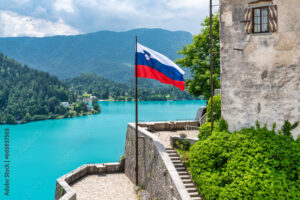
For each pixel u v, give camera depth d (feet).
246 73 51.85
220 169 50.96
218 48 103.71
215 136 54.19
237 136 51.52
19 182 193.98
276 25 48.32
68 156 273.75
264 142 48.29
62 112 647.97
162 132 92.53
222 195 46.57
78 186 83.51
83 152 289.74
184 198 50.93
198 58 109.19
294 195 41.83
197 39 109.91
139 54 75.00
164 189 61.87
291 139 47.55
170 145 74.43
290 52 47.65
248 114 51.93
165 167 62.03
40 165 243.19
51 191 172.76
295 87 47.39
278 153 46.03
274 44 48.91
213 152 52.03
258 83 50.72
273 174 44.45
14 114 585.63
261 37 50.01
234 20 52.65
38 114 617.21
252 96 51.42
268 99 49.78
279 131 48.73
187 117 487.61
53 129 461.78
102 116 617.62
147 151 76.89
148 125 95.20
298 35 46.93
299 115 47.16
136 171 78.69
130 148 93.86
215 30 105.09
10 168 235.81
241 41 52.08
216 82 99.81
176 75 73.26
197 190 55.21
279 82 48.73
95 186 83.61
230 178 48.16
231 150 50.78
